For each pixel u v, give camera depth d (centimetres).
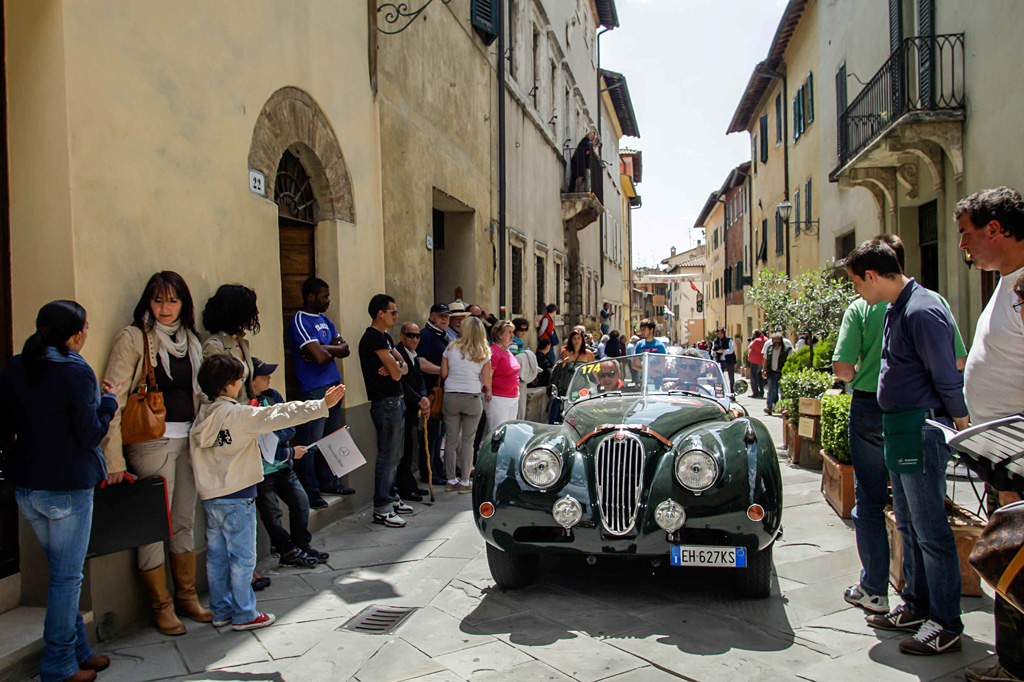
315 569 499
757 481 414
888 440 359
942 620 350
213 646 375
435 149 920
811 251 1825
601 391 584
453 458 746
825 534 564
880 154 1065
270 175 546
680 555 412
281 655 365
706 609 420
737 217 3459
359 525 609
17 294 368
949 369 339
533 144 1513
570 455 446
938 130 927
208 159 465
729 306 3791
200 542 449
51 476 315
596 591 455
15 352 369
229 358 402
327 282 650
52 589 321
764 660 350
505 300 1205
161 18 423
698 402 530
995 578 275
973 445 298
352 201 682
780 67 2167
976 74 877
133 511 364
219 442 393
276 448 465
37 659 336
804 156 1886
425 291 873
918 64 1013
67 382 314
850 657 351
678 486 417
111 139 383
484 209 1150
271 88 544
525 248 1435
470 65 1084
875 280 362
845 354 405
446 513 650
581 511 421
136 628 395
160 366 393
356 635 389
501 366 799
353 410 666
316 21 618
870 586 405
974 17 879
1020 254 313
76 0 361
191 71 449
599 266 2583
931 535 349
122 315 386
